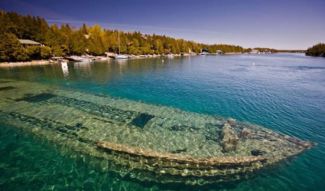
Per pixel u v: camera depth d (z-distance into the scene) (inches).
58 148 593.9
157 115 907.4
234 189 462.6
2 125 732.0
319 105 1074.1
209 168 527.2
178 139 677.3
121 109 970.7
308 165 548.1
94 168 511.8
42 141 630.5
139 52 5378.9
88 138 658.2
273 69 2925.7
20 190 436.8
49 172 493.0
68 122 779.4
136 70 2490.2
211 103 1115.3
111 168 514.6
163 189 456.1
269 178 498.0
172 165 534.6
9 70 2217.0
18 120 780.0
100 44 4269.2
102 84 1583.4
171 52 6948.8
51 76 1886.1
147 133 716.7
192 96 1262.3
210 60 4985.2
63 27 4562.0
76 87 1443.2
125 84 1606.8
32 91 1263.5
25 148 589.9
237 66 3341.5
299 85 1646.2
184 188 461.7
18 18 4028.1
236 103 1115.9
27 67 2519.7
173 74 2193.7
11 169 500.4
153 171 510.0
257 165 542.9
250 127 785.6
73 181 466.3
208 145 639.8
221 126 797.9
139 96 1248.8
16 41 2652.6
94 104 1031.0
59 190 439.2
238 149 613.3
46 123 761.6
